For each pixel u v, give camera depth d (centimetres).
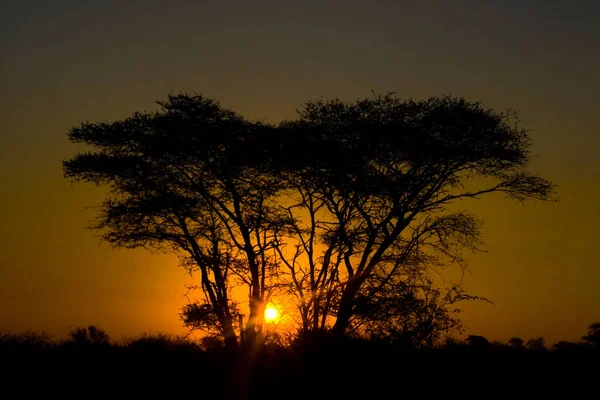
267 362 3562
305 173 4306
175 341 4097
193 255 4509
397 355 3484
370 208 4303
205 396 3161
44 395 3036
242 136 4362
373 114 4347
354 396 3177
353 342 3581
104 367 3428
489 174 4372
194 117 4375
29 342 3728
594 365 3572
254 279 4338
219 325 4344
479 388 3228
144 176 4481
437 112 4238
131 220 4509
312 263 4294
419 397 3153
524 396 3144
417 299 3806
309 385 3281
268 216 4412
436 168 4281
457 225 4256
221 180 4444
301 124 4375
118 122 4419
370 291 4088
